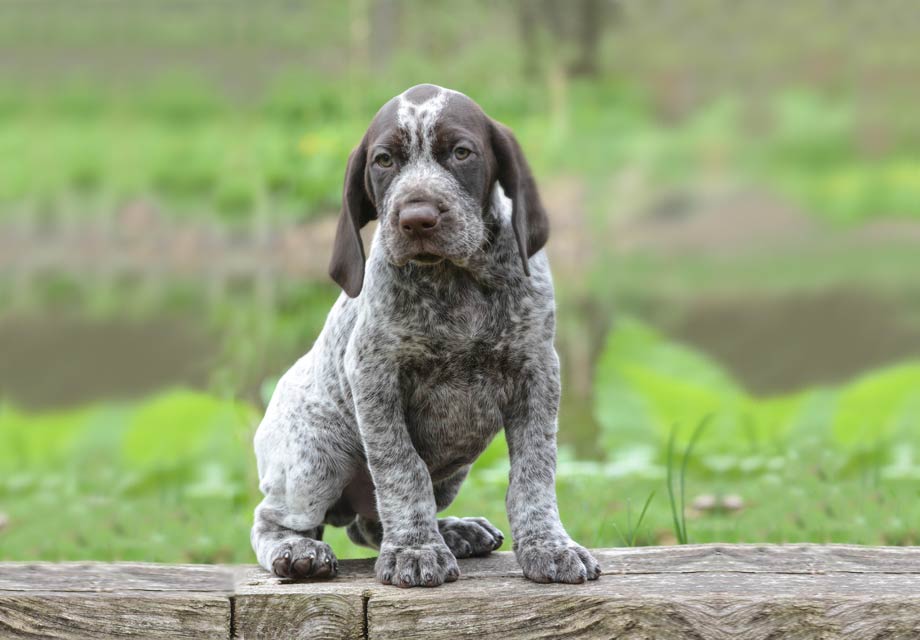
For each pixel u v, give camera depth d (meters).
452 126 4.64
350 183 4.84
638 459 8.20
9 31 19.47
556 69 22.20
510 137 4.83
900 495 7.34
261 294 12.16
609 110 24.25
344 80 17.03
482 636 4.29
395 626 4.34
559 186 20.38
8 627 4.51
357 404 4.82
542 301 4.88
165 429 8.91
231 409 9.03
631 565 4.71
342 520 5.55
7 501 8.64
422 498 4.73
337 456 5.16
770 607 4.20
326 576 4.77
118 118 19.53
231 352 10.69
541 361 4.87
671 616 4.20
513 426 4.93
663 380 8.40
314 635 4.39
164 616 4.46
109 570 4.94
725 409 8.41
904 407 8.41
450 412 4.95
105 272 17.34
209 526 7.66
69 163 19.56
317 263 13.32
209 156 18.47
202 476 8.71
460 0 20.52
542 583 4.50
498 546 5.27
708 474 7.91
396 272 4.79
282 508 5.17
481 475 7.93
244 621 4.43
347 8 18.48
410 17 19.98
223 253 16.36
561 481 7.68
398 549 4.63
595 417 9.38
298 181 13.91
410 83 17.89
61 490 8.78
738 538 6.74
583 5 24.34
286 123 15.83
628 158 23.67
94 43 19.41
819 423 8.55
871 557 4.75
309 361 5.41
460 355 4.83
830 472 7.75
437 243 4.47
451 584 4.53
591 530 6.73
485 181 4.70
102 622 4.49
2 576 4.87
